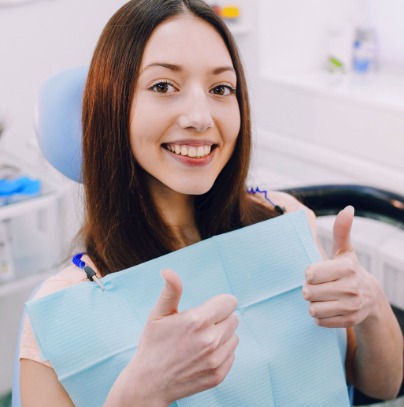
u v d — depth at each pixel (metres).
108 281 0.88
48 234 1.83
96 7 1.92
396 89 1.90
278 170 2.10
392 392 1.12
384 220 1.50
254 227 0.97
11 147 1.96
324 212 1.50
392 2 2.01
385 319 1.01
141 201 0.94
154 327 0.74
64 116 1.05
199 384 0.74
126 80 0.88
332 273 0.85
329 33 2.05
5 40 1.86
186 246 1.02
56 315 0.85
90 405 0.84
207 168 0.90
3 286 1.77
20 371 0.87
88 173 0.95
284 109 2.04
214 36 0.90
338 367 0.97
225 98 0.91
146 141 0.88
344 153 1.91
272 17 2.03
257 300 0.94
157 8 0.87
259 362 0.90
